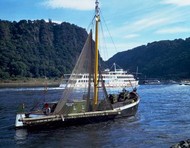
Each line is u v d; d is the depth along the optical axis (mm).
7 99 60969
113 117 30109
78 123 27250
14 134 24062
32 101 55969
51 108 28156
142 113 38312
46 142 21422
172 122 30609
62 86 118188
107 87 116875
